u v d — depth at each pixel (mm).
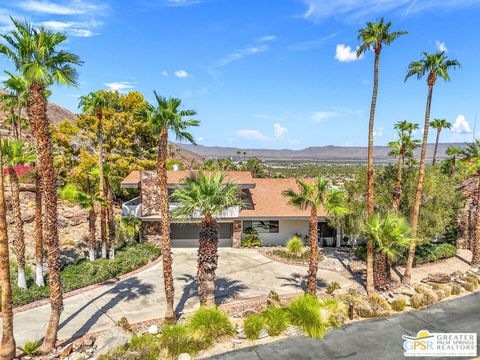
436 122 51438
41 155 12953
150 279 23094
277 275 24219
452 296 20234
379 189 25266
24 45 12445
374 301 18625
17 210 19219
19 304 18203
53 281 13586
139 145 48750
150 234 30906
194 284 22266
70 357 13406
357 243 32000
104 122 45250
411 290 19906
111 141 45688
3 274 12656
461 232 30844
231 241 32344
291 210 31438
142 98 49469
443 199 24594
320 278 23531
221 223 32750
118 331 14898
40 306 18328
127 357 13234
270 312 16656
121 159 43469
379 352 14344
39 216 19734
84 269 23266
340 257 28469
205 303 17422
